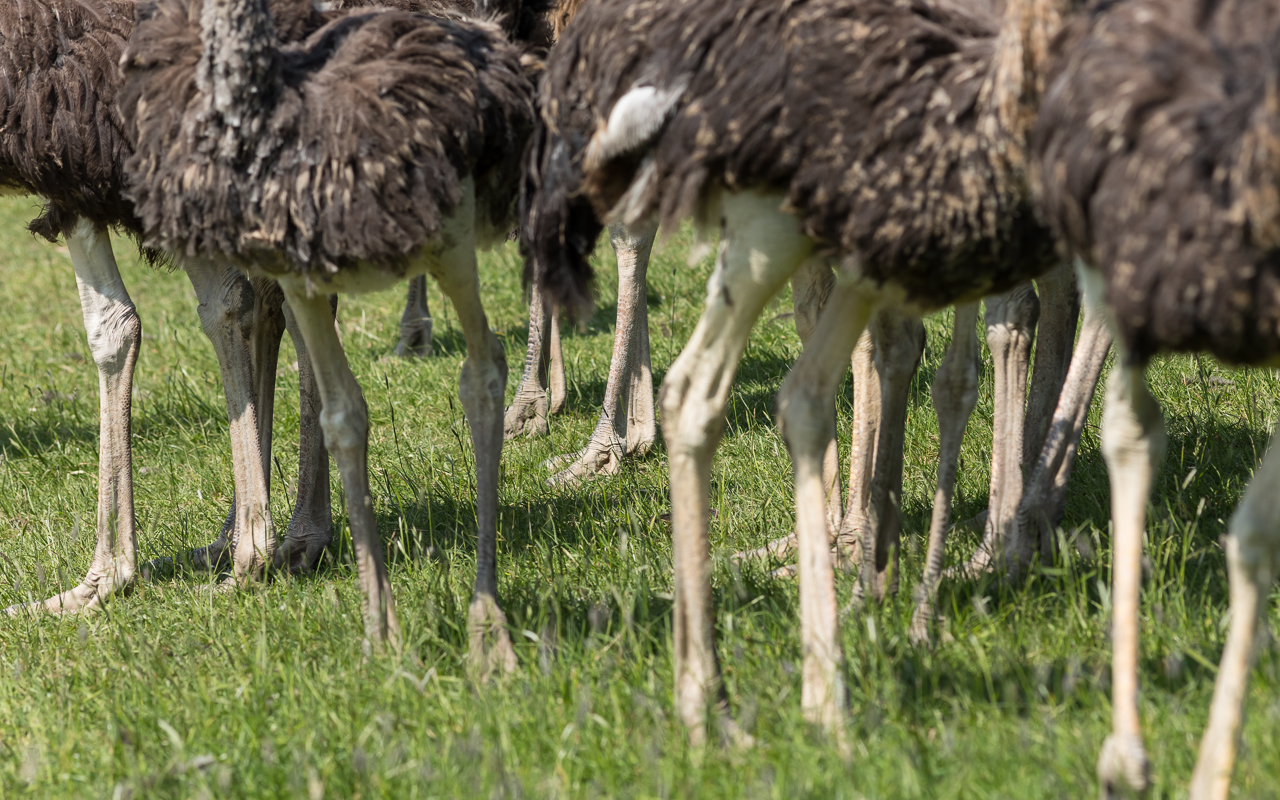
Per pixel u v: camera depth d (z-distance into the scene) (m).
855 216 6.75
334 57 8.44
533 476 14.55
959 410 9.01
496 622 9.17
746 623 9.09
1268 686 7.42
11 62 10.48
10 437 18.03
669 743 7.50
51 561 12.94
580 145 7.95
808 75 6.74
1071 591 8.96
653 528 11.57
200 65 8.00
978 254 6.84
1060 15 6.24
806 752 7.12
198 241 8.41
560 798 7.01
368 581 9.42
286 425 17.41
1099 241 5.91
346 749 8.11
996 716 7.52
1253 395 12.59
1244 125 5.46
